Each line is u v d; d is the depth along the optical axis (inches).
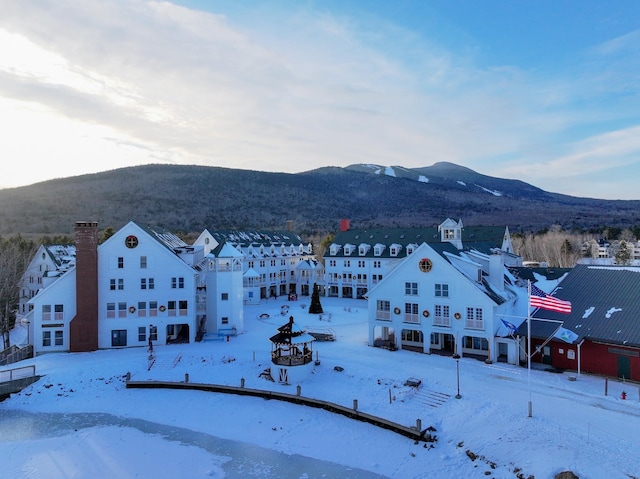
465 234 3412.9
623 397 1245.1
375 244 3501.5
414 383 1411.2
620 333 1402.6
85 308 1927.9
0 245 3816.4
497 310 1691.7
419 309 1809.8
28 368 1646.2
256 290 3243.1
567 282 1727.4
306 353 1637.6
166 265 2033.7
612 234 7593.5
